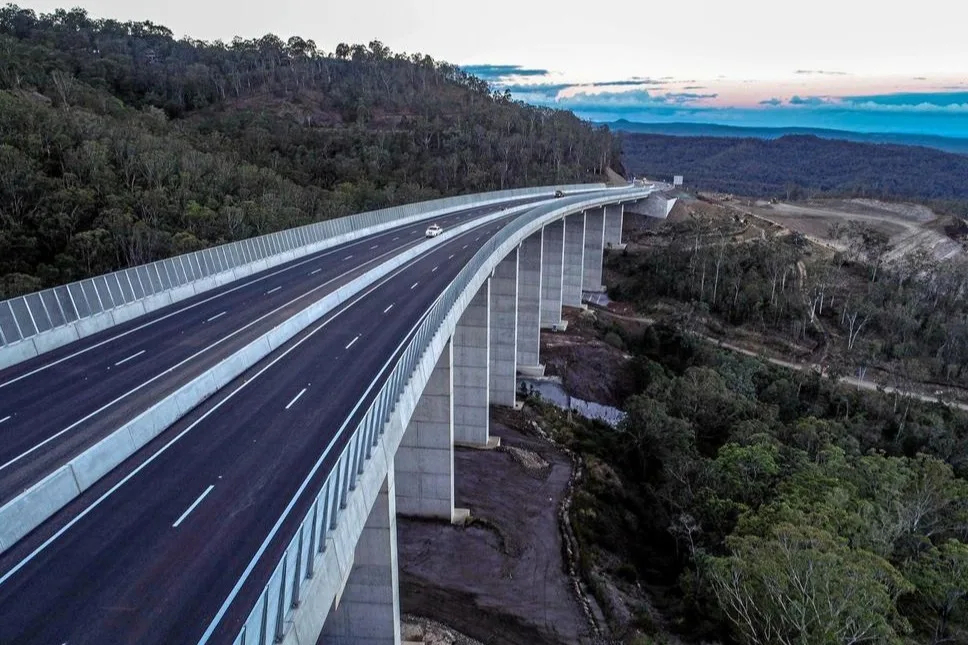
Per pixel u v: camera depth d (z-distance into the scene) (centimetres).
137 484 1673
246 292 3569
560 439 4628
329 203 8256
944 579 2805
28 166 6338
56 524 1484
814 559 2236
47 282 5125
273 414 2130
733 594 2509
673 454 4272
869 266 9194
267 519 1513
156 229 6050
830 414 6262
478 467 4003
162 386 2227
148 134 8788
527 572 3023
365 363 2611
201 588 1264
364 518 1528
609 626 2709
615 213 10275
